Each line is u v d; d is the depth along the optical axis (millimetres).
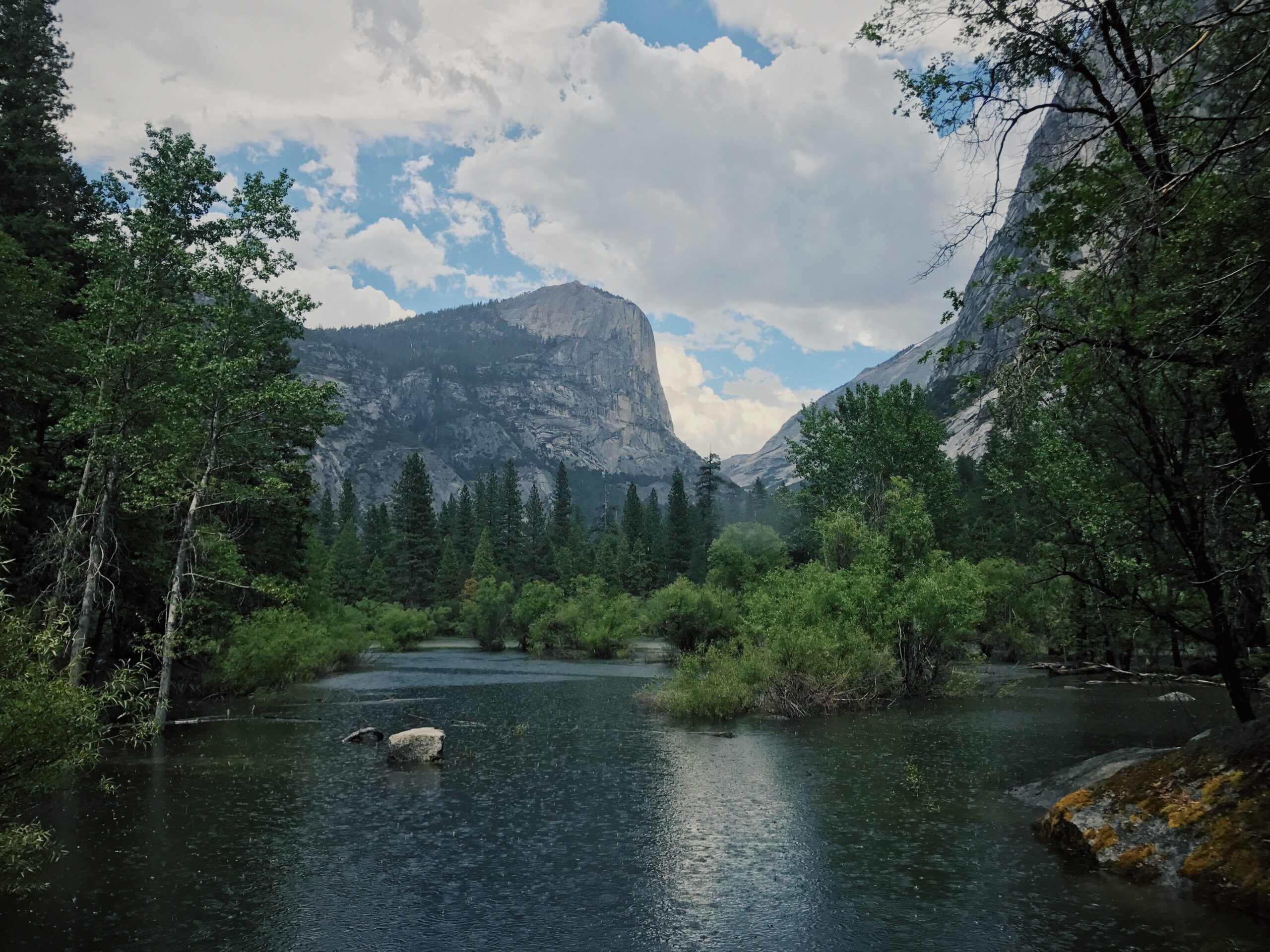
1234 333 9031
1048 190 10062
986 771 17578
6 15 29078
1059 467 18094
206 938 9000
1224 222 8555
